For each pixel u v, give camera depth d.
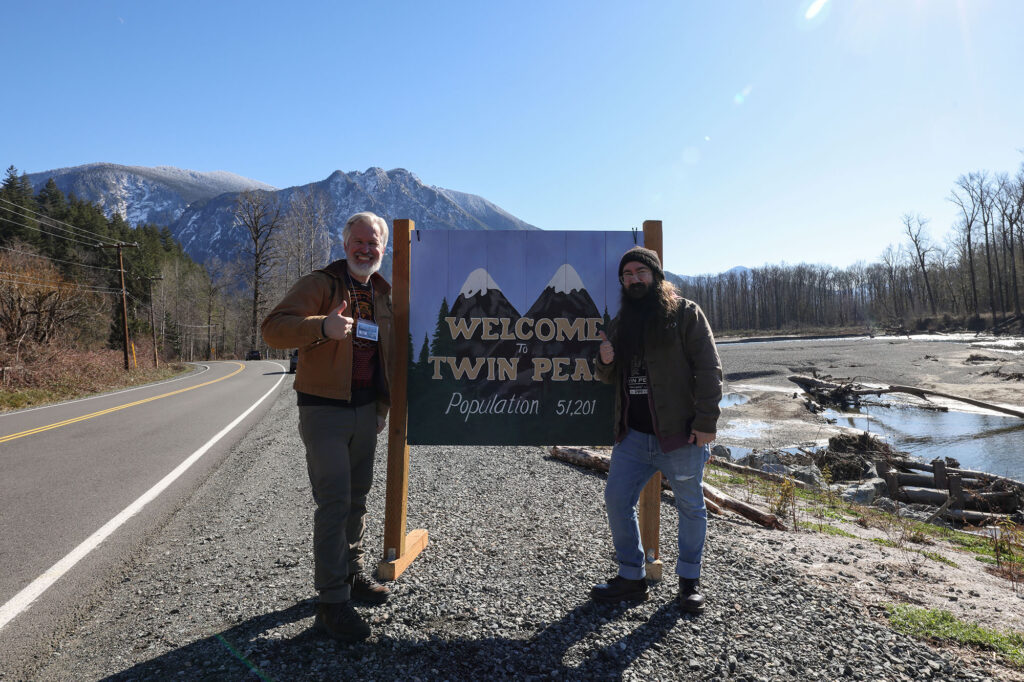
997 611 2.66
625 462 2.73
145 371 29.38
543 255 3.21
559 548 3.35
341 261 2.79
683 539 2.61
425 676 1.99
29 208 65.56
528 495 4.60
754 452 10.61
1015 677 2.04
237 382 21.27
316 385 2.46
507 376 3.18
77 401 15.17
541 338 3.19
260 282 54.06
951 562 3.75
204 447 7.49
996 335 61.34
